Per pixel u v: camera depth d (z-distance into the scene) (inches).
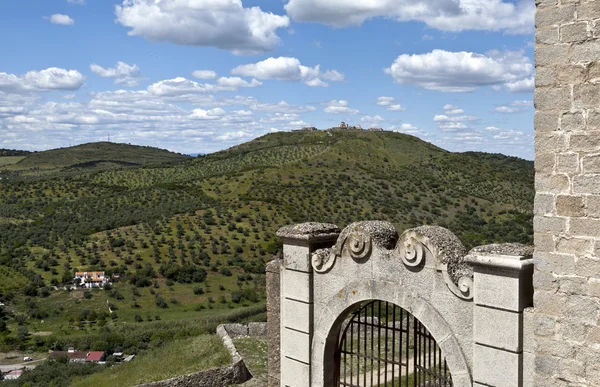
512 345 267.3
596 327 231.6
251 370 678.5
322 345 375.9
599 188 229.6
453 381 298.0
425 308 311.3
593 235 231.8
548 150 243.9
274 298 420.2
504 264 265.1
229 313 1888.5
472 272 294.5
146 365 761.6
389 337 700.7
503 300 270.2
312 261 378.0
